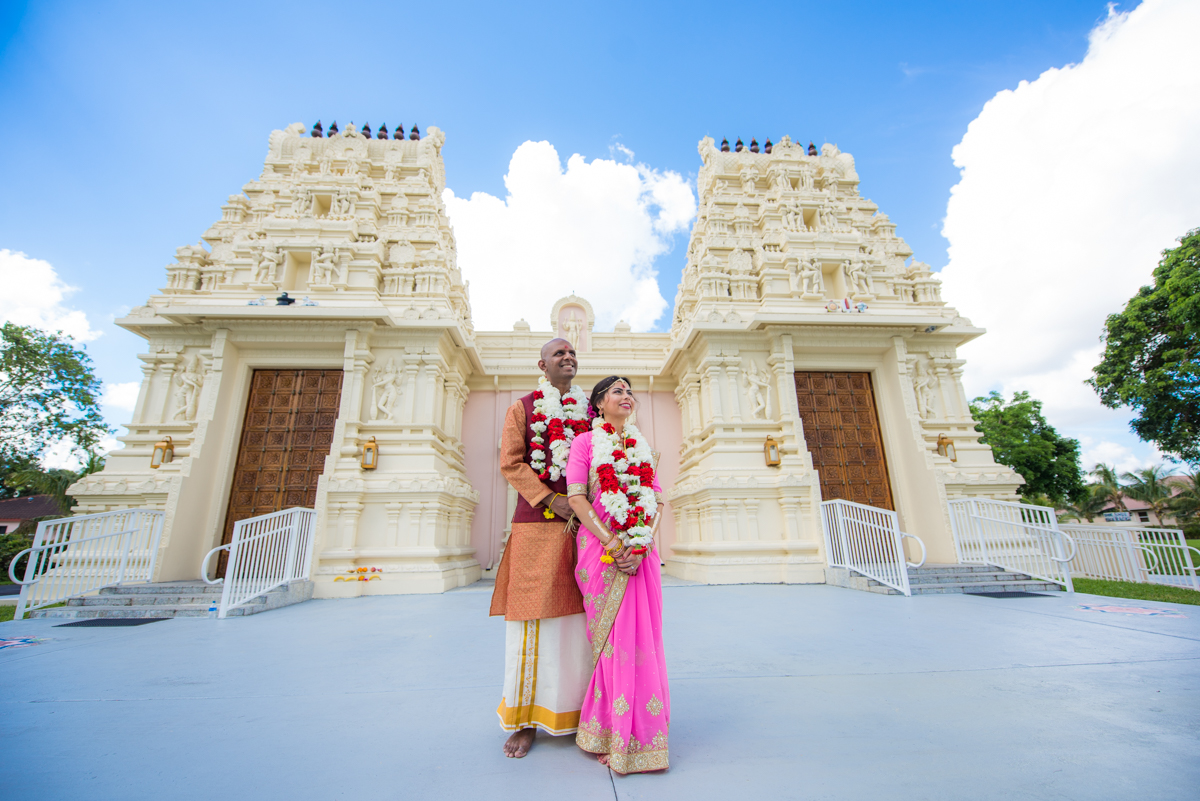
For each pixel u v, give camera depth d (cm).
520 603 255
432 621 646
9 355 2088
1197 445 1859
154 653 476
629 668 231
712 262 1366
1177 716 277
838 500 1013
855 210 1526
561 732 246
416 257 1315
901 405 1188
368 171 1502
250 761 236
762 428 1167
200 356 1170
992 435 2567
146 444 1123
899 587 825
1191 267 1731
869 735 256
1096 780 206
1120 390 1928
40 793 206
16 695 344
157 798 202
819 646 457
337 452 1060
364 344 1135
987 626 543
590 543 252
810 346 1220
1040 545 937
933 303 1373
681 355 1349
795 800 194
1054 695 315
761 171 1573
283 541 877
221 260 1320
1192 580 896
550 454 287
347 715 298
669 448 1447
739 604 724
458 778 216
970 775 212
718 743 249
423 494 1038
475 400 1455
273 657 454
